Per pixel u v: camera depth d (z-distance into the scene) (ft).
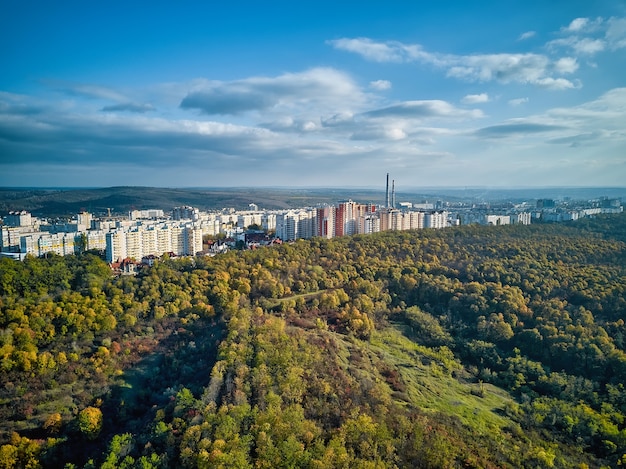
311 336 485.15
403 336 594.24
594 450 395.34
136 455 303.89
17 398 380.78
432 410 414.00
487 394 473.26
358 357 479.00
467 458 327.67
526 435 395.55
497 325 574.97
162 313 550.36
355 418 339.16
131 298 571.28
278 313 570.46
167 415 338.95
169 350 482.69
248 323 487.20
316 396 361.10
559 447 386.32
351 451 305.32
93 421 355.97
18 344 436.35
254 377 364.99
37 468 320.09
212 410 324.19
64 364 428.56
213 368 377.09
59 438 344.69
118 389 414.82
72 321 485.15
